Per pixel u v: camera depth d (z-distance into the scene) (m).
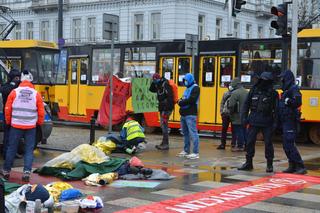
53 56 24.97
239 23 53.75
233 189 9.33
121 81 15.87
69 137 17.47
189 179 10.29
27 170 9.95
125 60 21.09
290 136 10.95
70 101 23.03
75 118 22.70
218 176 10.66
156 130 20.67
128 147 13.88
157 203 8.18
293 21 14.62
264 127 11.18
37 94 10.20
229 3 24.31
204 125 18.78
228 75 18.44
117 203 8.17
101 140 14.02
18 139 10.05
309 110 16.77
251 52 18.00
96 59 21.98
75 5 52.34
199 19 47.41
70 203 7.55
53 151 14.27
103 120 15.98
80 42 51.81
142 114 20.23
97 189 9.28
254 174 10.94
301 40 17.00
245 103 11.43
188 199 8.48
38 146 14.98
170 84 14.62
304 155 14.49
